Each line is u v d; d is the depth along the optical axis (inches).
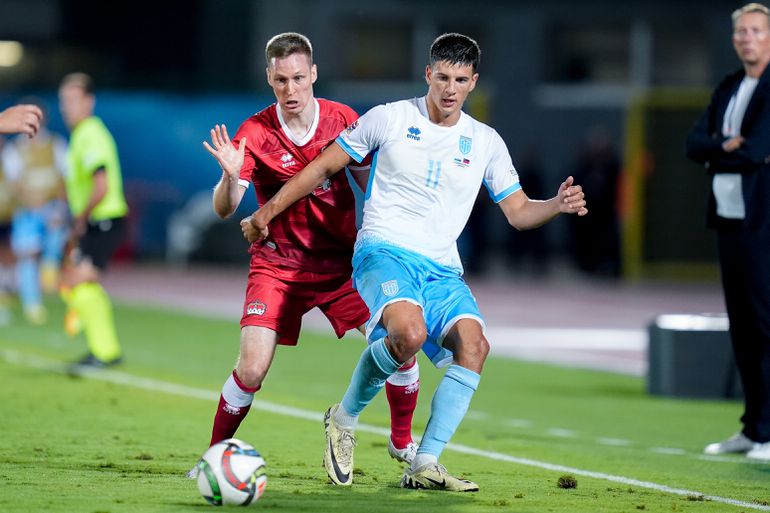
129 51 4655.5
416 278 908.0
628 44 4537.4
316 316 2795.3
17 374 1702.8
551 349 2223.2
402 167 909.8
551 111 4566.9
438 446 899.4
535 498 890.1
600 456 1158.3
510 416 1465.3
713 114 1176.8
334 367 1921.8
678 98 3885.3
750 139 1131.9
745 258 1145.4
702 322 1697.8
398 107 917.2
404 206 915.4
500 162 941.8
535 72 4557.1
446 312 904.3
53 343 2161.7
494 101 4571.9
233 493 815.7
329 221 963.3
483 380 1815.9
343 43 4574.3
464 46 889.5
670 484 996.6
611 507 860.0
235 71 4468.5
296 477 975.0
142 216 4133.9
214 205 937.5
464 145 913.5
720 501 910.4
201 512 803.4
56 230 2544.3
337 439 928.9
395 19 4552.2
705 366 1640.0
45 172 2477.9
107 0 4633.4
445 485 898.1
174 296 3159.5
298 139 959.6
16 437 1165.1
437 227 919.0
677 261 3909.9
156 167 4094.5
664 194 3897.6
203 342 2218.3
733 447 1188.5
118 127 4069.9
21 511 796.0
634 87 4537.4
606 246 3843.5
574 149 4564.5
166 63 4660.4
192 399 1498.5
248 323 951.0
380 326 891.4
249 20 4466.0
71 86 1720.0
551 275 4072.3
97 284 1797.5
